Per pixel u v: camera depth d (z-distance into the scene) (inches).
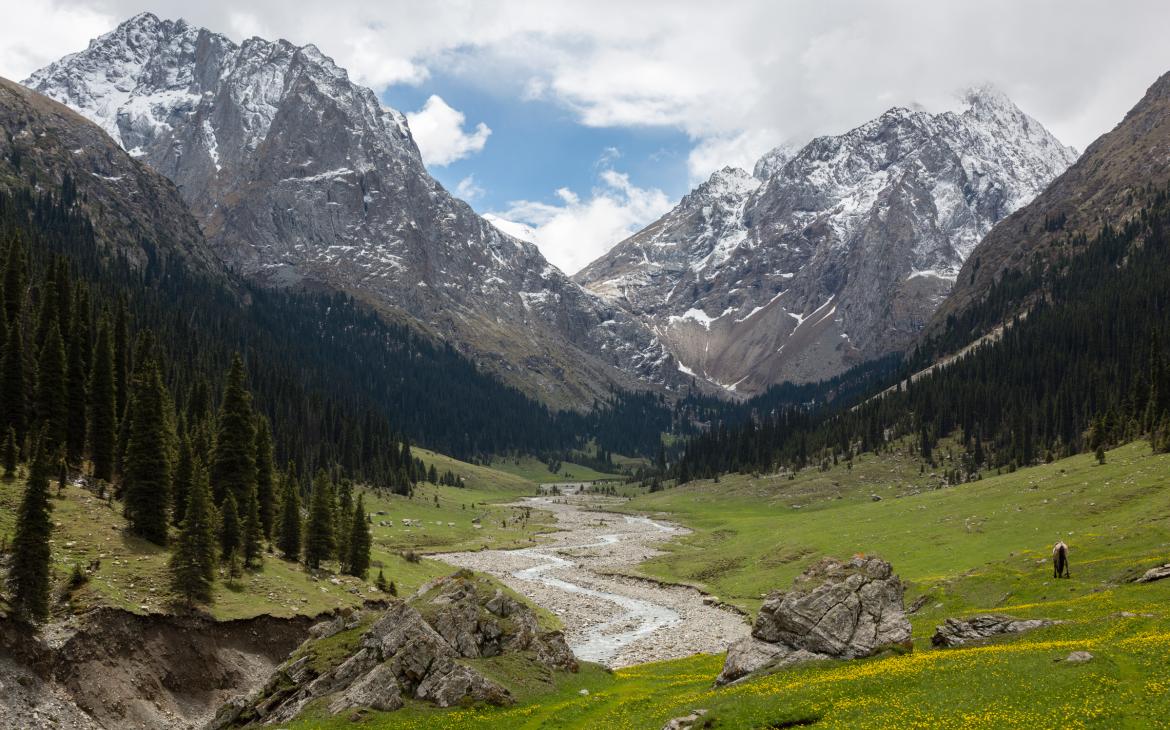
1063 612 1993.1
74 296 4571.9
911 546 4128.9
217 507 3516.2
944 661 1496.1
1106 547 2920.8
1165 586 2043.6
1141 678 1212.5
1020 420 7810.0
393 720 1622.8
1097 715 1107.3
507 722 1601.9
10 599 2038.6
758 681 1658.5
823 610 1815.9
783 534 5403.5
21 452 3147.1
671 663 2546.8
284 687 1859.0
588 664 2196.1
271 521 3853.3
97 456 3506.4
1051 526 3799.2
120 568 2546.8
